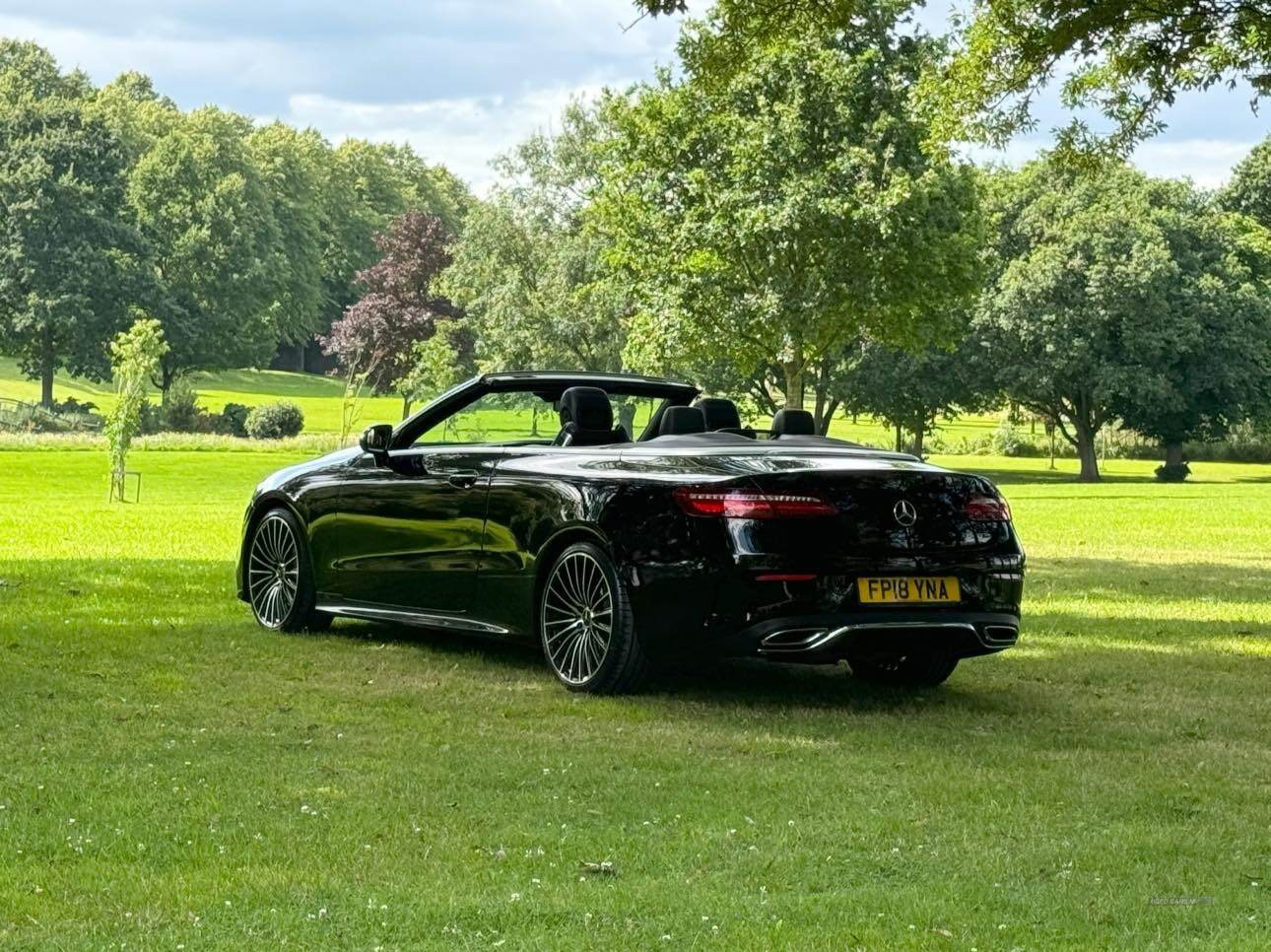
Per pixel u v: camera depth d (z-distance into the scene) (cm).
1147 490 4731
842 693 780
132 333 4031
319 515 927
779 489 707
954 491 739
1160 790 550
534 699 739
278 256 10912
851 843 465
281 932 367
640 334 4075
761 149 3741
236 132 12069
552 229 6388
